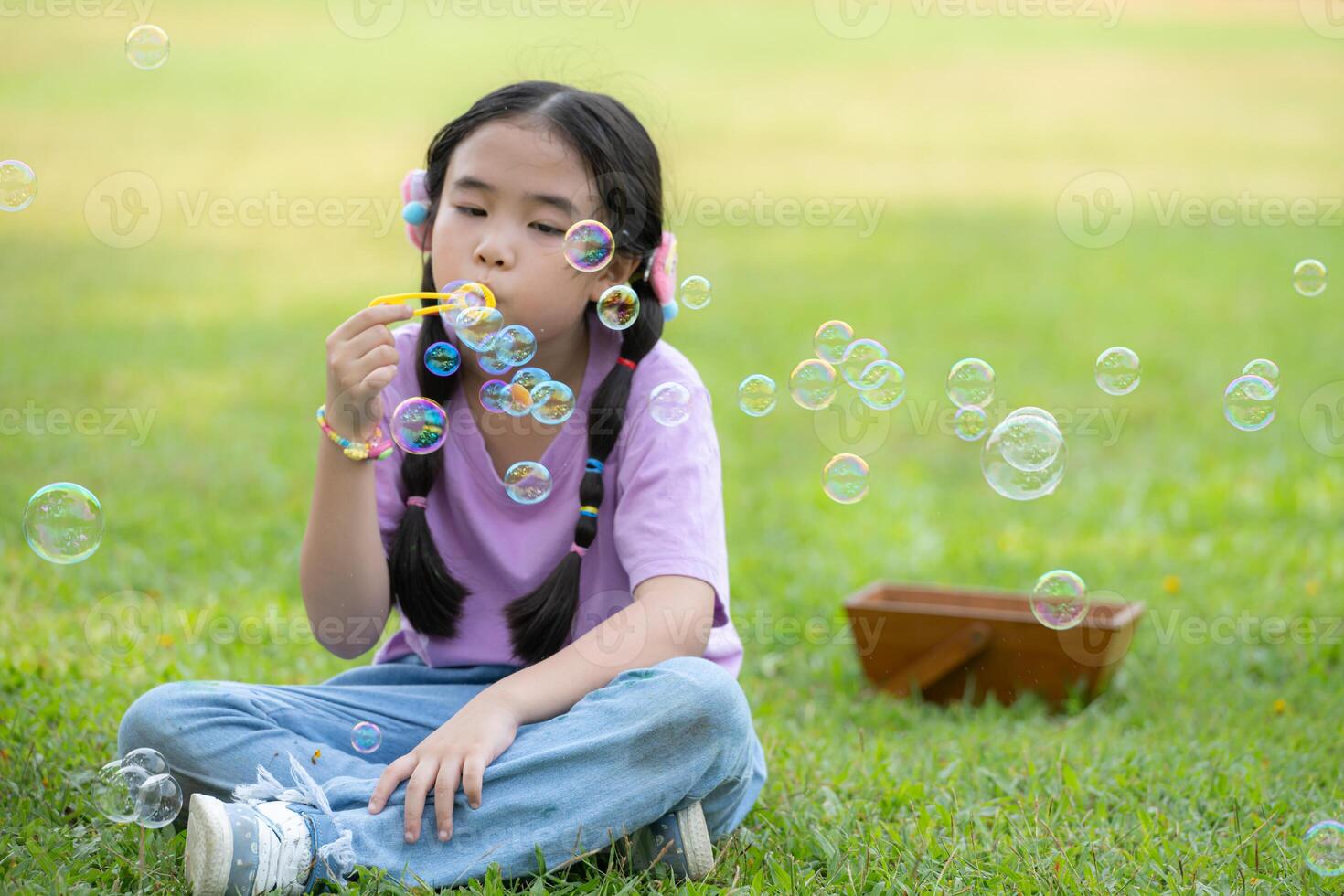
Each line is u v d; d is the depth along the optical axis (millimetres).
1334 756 5328
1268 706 6121
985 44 29281
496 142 4109
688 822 3889
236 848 3504
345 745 4102
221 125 20734
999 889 3900
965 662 6262
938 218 18031
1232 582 7715
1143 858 4234
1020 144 21828
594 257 4004
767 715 5883
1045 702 6211
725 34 29031
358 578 4141
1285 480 9391
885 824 4422
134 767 3850
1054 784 4930
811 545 8438
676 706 3766
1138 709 6109
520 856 3744
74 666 5820
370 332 3953
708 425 4465
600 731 3779
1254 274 15625
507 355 3971
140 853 3766
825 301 14492
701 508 4246
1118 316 14047
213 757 3908
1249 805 4730
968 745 5414
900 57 27906
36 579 7090
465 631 4352
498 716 3828
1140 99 24875
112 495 8547
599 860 3986
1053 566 8055
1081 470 9836
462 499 4383
